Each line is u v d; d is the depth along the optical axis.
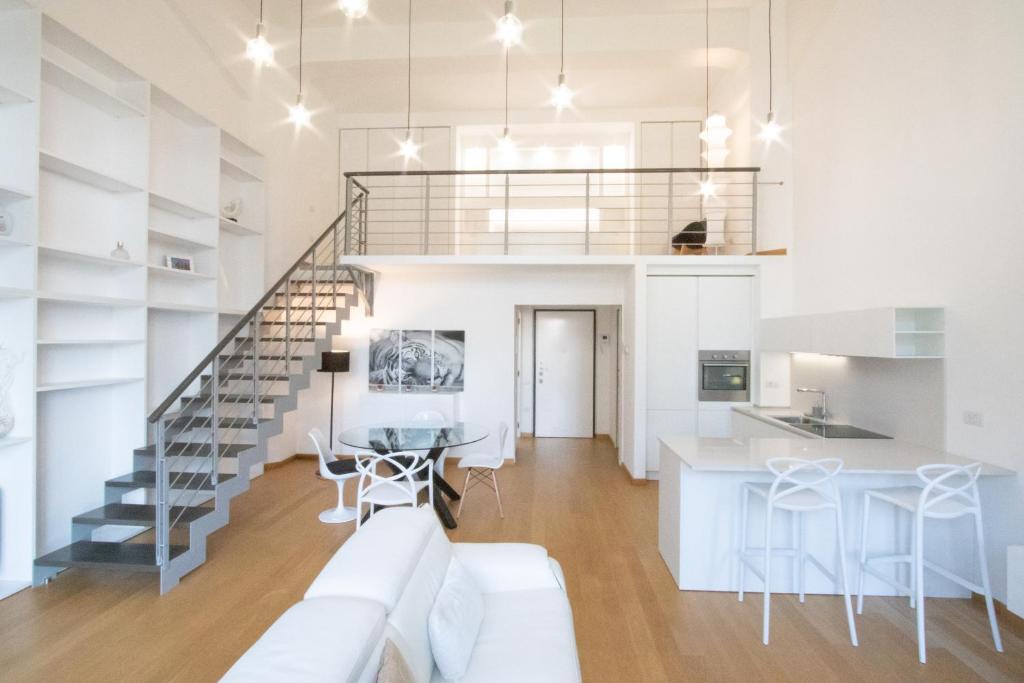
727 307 5.46
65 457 3.55
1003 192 2.79
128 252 3.81
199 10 4.60
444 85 6.74
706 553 3.08
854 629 2.56
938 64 3.21
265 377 4.53
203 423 4.11
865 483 3.05
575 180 7.92
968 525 2.96
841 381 4.35
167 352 4.51
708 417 5.46
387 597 1.48
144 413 3.88
